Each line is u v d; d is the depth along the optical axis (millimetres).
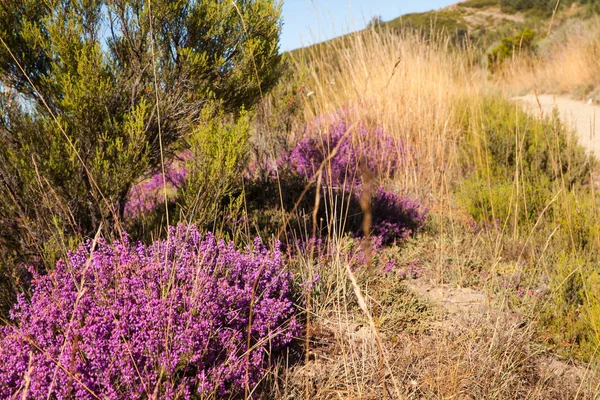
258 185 4219
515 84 12852
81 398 1759
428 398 2090
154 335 1954
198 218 2990
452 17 52188
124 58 3314
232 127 3279
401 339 2576
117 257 2229
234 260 2551
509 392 2150
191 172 3105
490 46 21328
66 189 2781
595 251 3439
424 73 6895
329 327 2670
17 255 2740
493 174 5242
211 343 2135
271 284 2537
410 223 4117
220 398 2035
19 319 2332
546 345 2561
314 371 2295
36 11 2887
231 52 3713
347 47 6922
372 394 2107
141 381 1786
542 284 3012
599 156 5855
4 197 2682
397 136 5645
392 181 5125
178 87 3389
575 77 11398
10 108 2824
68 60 2770
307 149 4801
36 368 1775
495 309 2854
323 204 3850
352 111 5945
